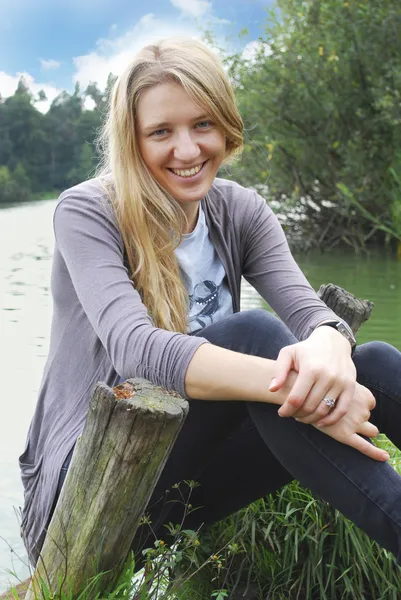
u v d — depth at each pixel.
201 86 2.09
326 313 2.23
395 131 11.06
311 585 2.32
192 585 2.27
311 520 2.36
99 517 1.80
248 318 2.05
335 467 1.88
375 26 10.99
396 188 11.04
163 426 1.73
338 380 1.87
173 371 1.91
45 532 2.06
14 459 3.51
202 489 2.22
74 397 2.11
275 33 11.66
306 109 11.45
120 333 1.97
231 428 2.07
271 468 2.20
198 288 2.27
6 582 2.62
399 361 2.07
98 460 1.77
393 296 7.34
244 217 2.37
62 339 2.17
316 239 12.21
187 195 2.17
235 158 2.40
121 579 1.88
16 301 6.96
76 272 2.08
